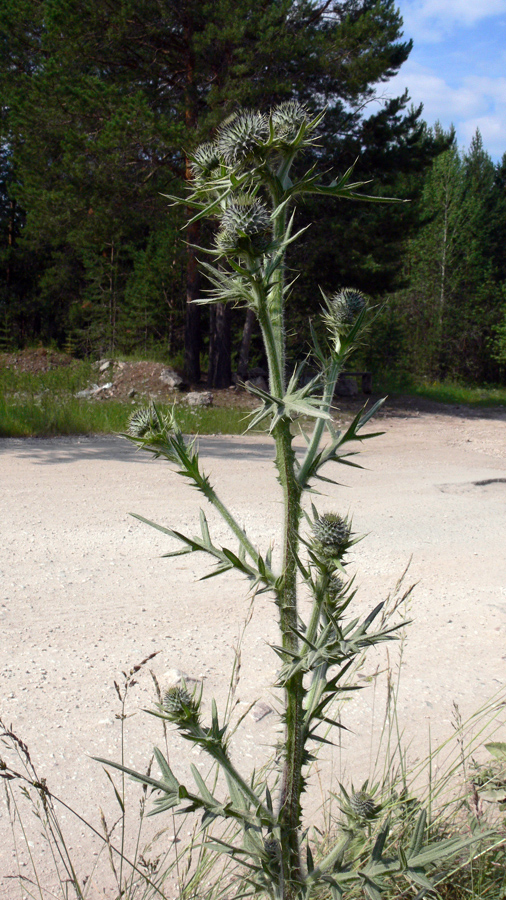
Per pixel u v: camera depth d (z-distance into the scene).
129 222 18.72
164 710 1.75
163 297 26.48
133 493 8.31
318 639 1.70
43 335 33.88
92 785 2.87
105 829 2.16
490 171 45.88
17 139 22.53
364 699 3.70
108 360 21.31
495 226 44.44
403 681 3.90
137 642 4.25
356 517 7.77
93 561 5.82
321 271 20.39
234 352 28.08
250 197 1.77
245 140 1.78
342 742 3.28
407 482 10.02
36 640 4.20
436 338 38.00
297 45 16.91
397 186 21.48
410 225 20.59
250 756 3.11
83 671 3.83
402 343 31.09
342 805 2.06
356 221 19.31
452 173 39.53
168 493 8.37
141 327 27.06
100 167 17.44
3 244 32.72
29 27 22.39
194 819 2.73
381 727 3.42
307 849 1.83
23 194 19.19
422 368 38.41
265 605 5.02
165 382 20.03
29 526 6.71
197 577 5.57
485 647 4.43
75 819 2.68
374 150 19.69
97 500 7.89
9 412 13.36
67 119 18.02
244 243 1.68
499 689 3.77
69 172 17.69
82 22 17.34
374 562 6.16
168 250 24.62
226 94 16.67
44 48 19.80
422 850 1.75
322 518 1.76
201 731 1.76
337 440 1.76
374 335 28.97
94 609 4.77
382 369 29.64
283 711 3.49
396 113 20.05
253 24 16.94
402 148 20.05
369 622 1.74
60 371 19.92
